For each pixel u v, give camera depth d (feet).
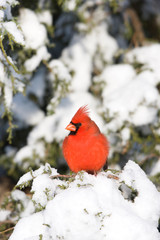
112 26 39.86
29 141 33.68
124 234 15.35
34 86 33.37
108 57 37.27
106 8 39.11
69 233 15.24
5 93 21.66
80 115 22.02
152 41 38.42
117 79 33.63
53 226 15.52
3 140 35.78
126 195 16.88
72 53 36.50
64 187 17.33
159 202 16.83
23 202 24.91
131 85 31.58
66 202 15.51
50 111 30.94
